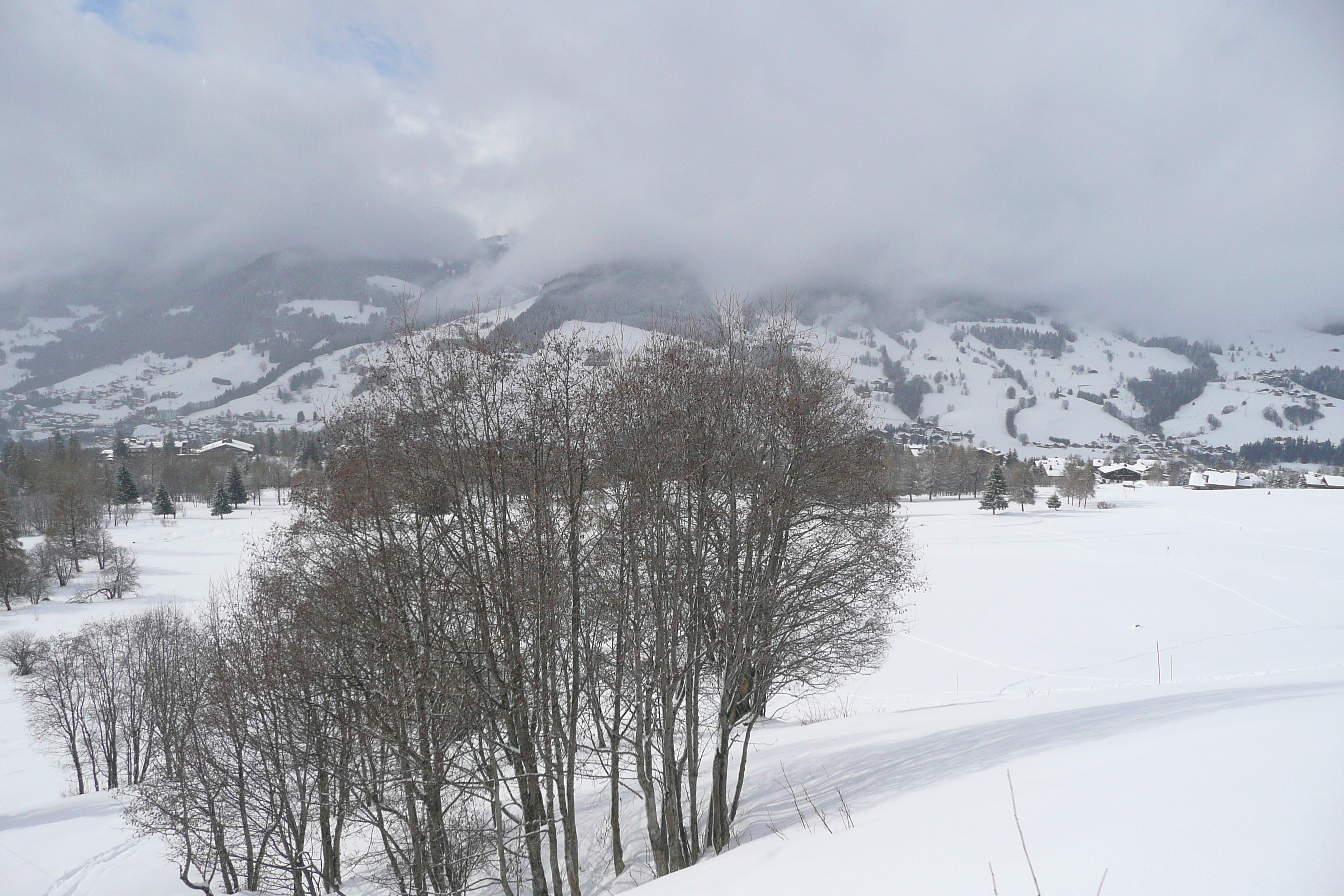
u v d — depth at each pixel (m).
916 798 7.62
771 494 12.23
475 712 12.12
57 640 38.19
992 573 61.84
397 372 12.13
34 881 20.91
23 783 34.78
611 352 12.29
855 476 15.02
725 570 12.13
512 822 17.20
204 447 189.25
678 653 12.05
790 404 12.83
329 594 13.62
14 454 134.00
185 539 85.31
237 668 17.02
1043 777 6.47
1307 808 3.99
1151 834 4.17
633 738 16.03
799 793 12.06
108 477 115.00
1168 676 31.73
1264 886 3.24
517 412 11.88
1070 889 3.78
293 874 16.84
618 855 12.67
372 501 12.45
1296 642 37.06
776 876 6.15
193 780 19.47
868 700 30.03
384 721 13.12
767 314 14.22
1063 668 34.94
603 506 12.12
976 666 35.75
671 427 11.52
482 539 12.48
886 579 18.06
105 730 34.69
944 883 4.44
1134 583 55.91
